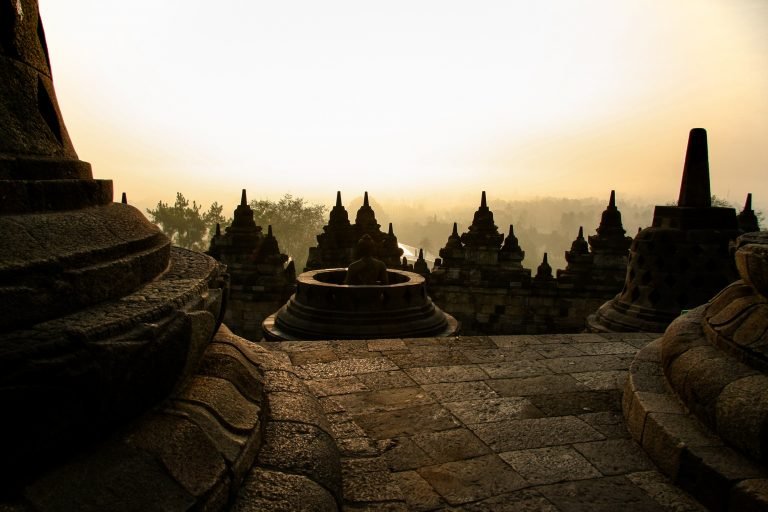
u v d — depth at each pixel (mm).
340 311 10359
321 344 6832
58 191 2646
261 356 4328
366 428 4586
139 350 2227
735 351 3949
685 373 4227
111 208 3137
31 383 1830
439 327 10828
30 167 2574
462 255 17797
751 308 4125
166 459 2252
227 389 3031
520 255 17547
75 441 2047
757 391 3494
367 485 3393
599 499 3570
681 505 3496
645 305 10586
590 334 7488
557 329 17250
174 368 2527
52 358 1901
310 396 3834
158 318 2447
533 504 3520
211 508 2262
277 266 17141
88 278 2391
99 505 1947
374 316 10297
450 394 5336
